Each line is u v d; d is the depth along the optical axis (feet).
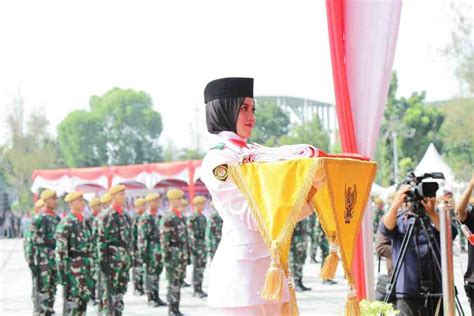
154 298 39.29
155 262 39.17
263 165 9.04
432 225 15.65
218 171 9.28
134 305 39.60
